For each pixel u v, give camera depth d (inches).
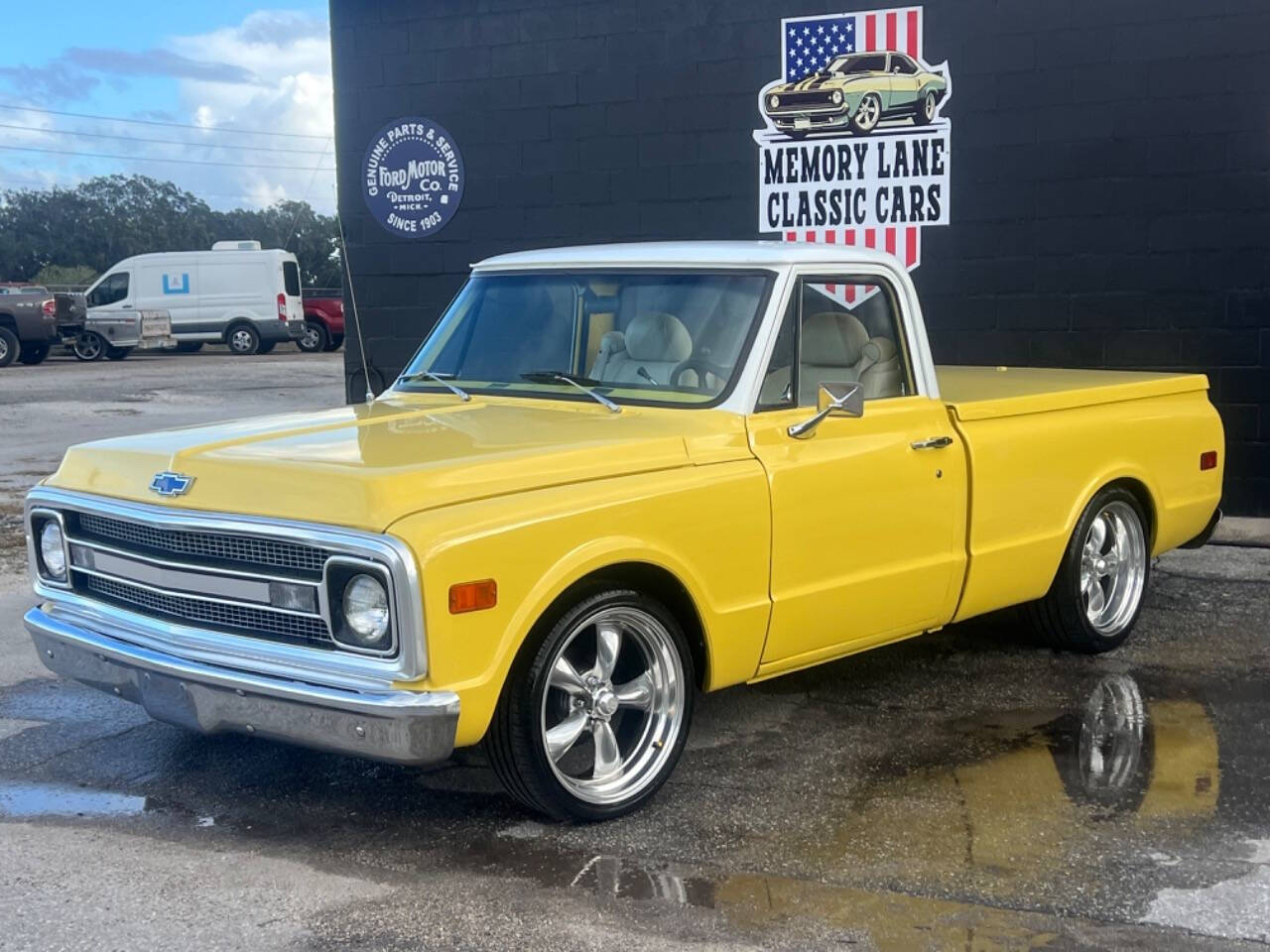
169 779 198.8
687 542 184.2
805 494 199.3
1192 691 238.4
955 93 387.2
